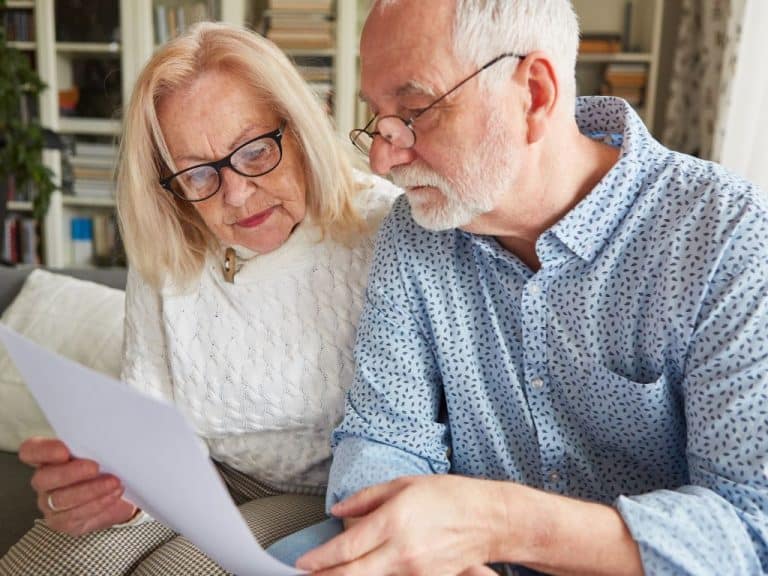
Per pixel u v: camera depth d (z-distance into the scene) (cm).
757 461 85
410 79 90
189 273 126
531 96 93
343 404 125
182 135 111
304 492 135
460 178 93
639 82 362
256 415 127
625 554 84
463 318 109
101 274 208
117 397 68
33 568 115
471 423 112
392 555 82
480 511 84
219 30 116
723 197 92
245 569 83
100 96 388
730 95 269
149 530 122
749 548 83
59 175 393
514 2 89
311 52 363
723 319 89
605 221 97
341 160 128
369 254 126
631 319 97
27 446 105
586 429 107
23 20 382
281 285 125
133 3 370
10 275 206
